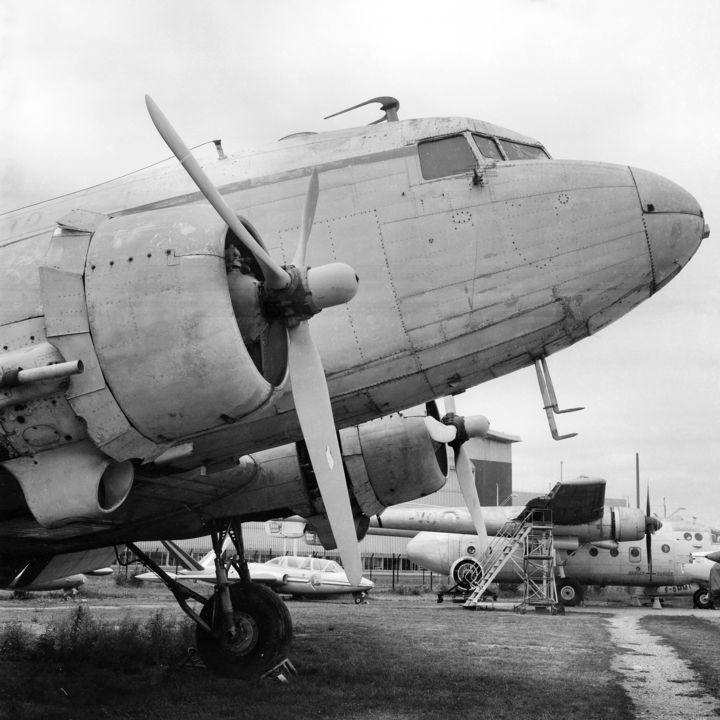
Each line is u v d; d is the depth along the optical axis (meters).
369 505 11.23
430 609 25.09
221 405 6.65
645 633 17.61
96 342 6.69
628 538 29.25
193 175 6.88
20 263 7.64
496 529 29.92
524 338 8.75
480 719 7.88
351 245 8.70
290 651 12.59
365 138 9.19
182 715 7.70
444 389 9.02
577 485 25.77
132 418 6.71
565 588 30.30
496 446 49.44
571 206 8.78
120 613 19.47
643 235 8.80
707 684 10.44
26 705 7.85
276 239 8.74
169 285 6.65
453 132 9.09
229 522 10.87
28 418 6.74
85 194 9.36
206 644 10.28
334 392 8.64
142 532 10.29
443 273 8.63
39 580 11.09
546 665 11.84
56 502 6.84
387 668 11.02
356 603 28.86
